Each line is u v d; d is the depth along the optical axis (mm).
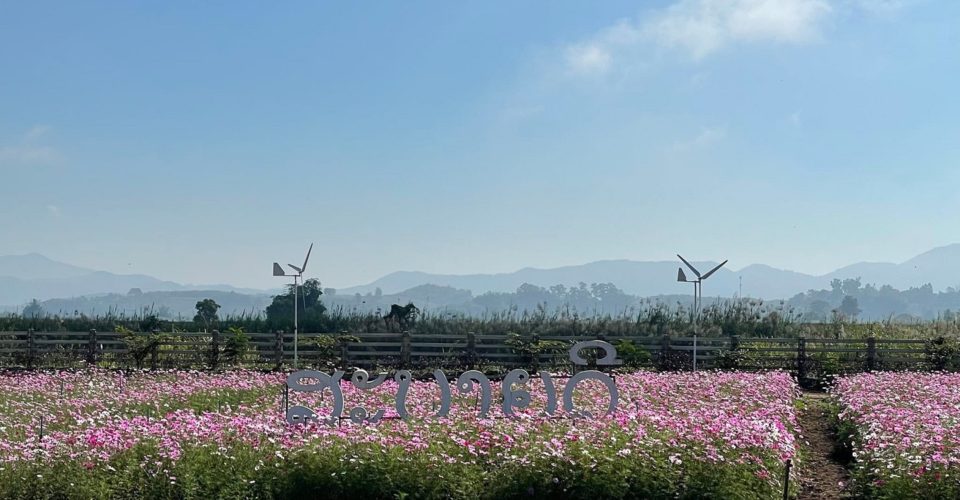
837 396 20562
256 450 12219
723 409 16531
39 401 19734
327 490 11484
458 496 11242
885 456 12180
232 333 30359
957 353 28750
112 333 29906
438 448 12164
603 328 33719
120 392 20672
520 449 12148
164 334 29609
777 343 29891
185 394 20219
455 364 29094
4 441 13445
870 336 31766
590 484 11312
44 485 11195
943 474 11148
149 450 12086
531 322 34969
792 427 16672
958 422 14414
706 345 30234
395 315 36219
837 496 12922
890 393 18734
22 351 29359
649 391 20047
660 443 12203
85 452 12102
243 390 21422
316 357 29531
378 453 11828
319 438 12766
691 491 11250
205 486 11391
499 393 19922
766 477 11836
